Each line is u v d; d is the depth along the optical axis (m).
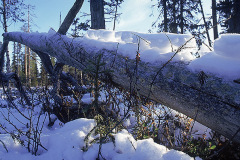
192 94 1.28
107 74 1.80
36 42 2.84
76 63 2.25
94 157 1.30
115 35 2.00
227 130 1.21
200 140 1.57
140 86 1.60
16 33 3.62
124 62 1.68
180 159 1.12
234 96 1.10
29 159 1.34
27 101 4.14
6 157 1.34
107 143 1.39
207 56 1.35
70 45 2.18
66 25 3.29
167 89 1.42
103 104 2.10
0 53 4.66
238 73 1.15
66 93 4.10
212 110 1.20
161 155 1.20
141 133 1.60
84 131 1.65
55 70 3.58
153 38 1.65
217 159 1.45
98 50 1.93
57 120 2.93
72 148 1.38
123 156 1.25
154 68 1.50
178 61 1.45
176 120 1.83
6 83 4.58
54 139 1.55
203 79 1.21
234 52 1.17
